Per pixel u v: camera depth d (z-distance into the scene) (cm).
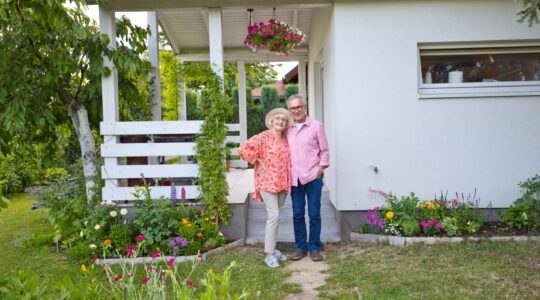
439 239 497
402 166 550
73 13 552
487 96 544
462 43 551
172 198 535
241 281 405
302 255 481
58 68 554
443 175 551
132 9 550
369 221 541
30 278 196
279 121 457
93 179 595
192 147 545
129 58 546
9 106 541
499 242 486
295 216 481
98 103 634
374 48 546
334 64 550
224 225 547
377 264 442
